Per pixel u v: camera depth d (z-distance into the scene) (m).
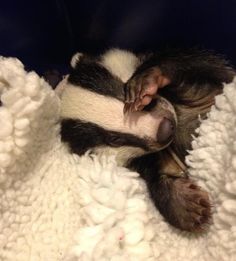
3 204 0.19
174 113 0.22
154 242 0.19
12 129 0.18
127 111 0.21
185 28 0.23
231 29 0.22
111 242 0.18
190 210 0.21
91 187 0.20
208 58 0.23
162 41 0.24
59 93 0.23
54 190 0.20
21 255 0.19
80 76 0.23
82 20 0.24
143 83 0.21
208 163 0.20
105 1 0.23
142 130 0.21
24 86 0.18
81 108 0.22
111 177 0.20
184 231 0.20
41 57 0.25
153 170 0.23
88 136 0.22
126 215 0.19
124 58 0.23
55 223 0.20
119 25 0.23
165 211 0.21
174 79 0.23
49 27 0.24
